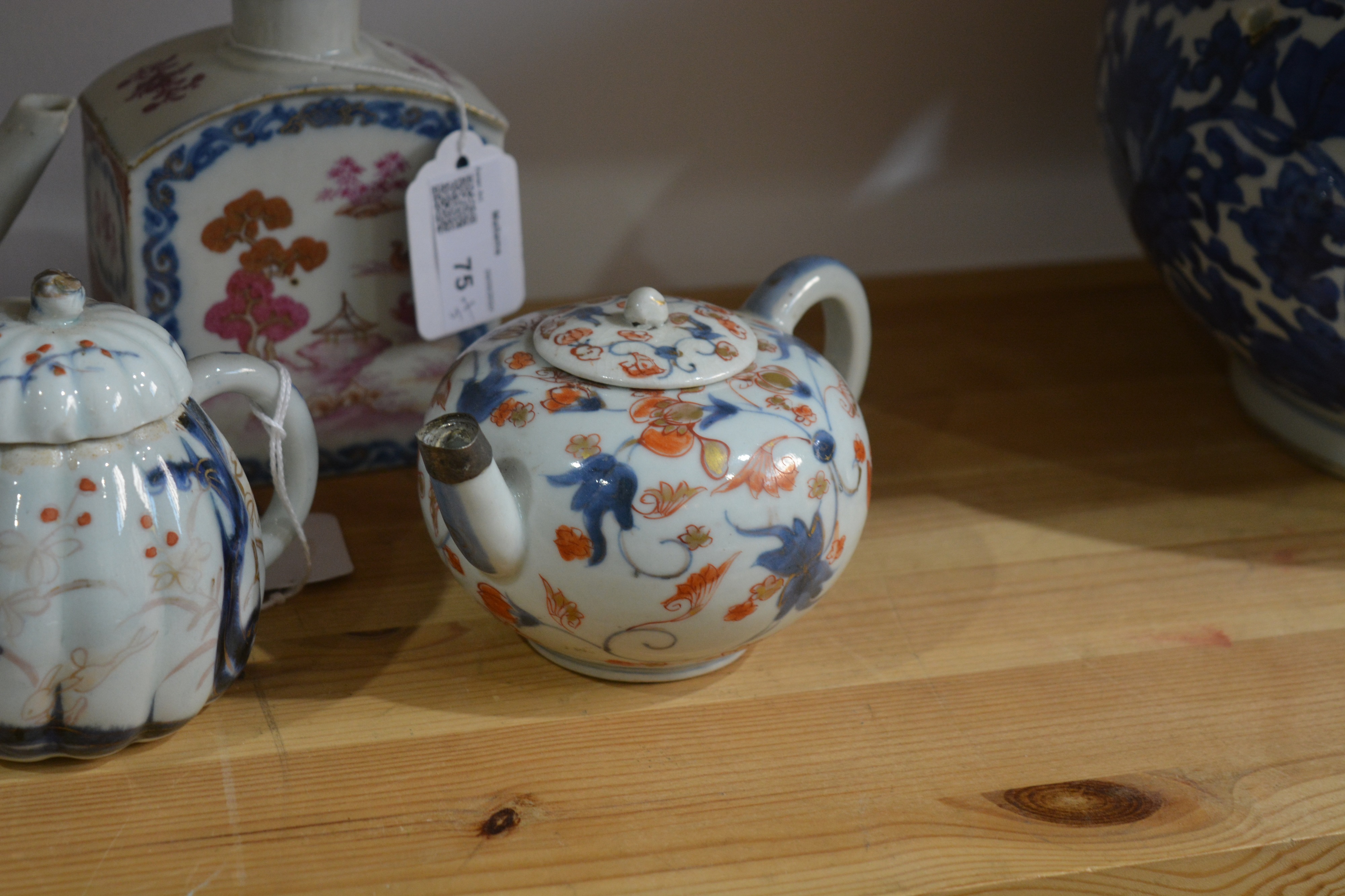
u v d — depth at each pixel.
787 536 0.50
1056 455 0.80
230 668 0.53
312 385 0.70
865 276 0.99
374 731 0.55
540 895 0.47
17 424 0.44
